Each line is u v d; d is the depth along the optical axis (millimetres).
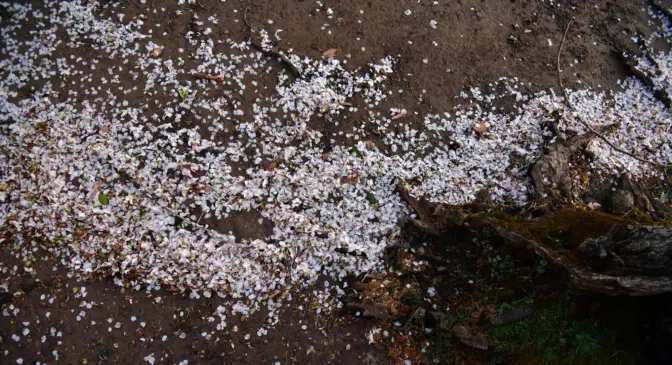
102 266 3619
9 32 4547
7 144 4004
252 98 4223
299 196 3834
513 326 3283
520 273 3424
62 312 3537
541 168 3801
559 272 3240
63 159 3918
